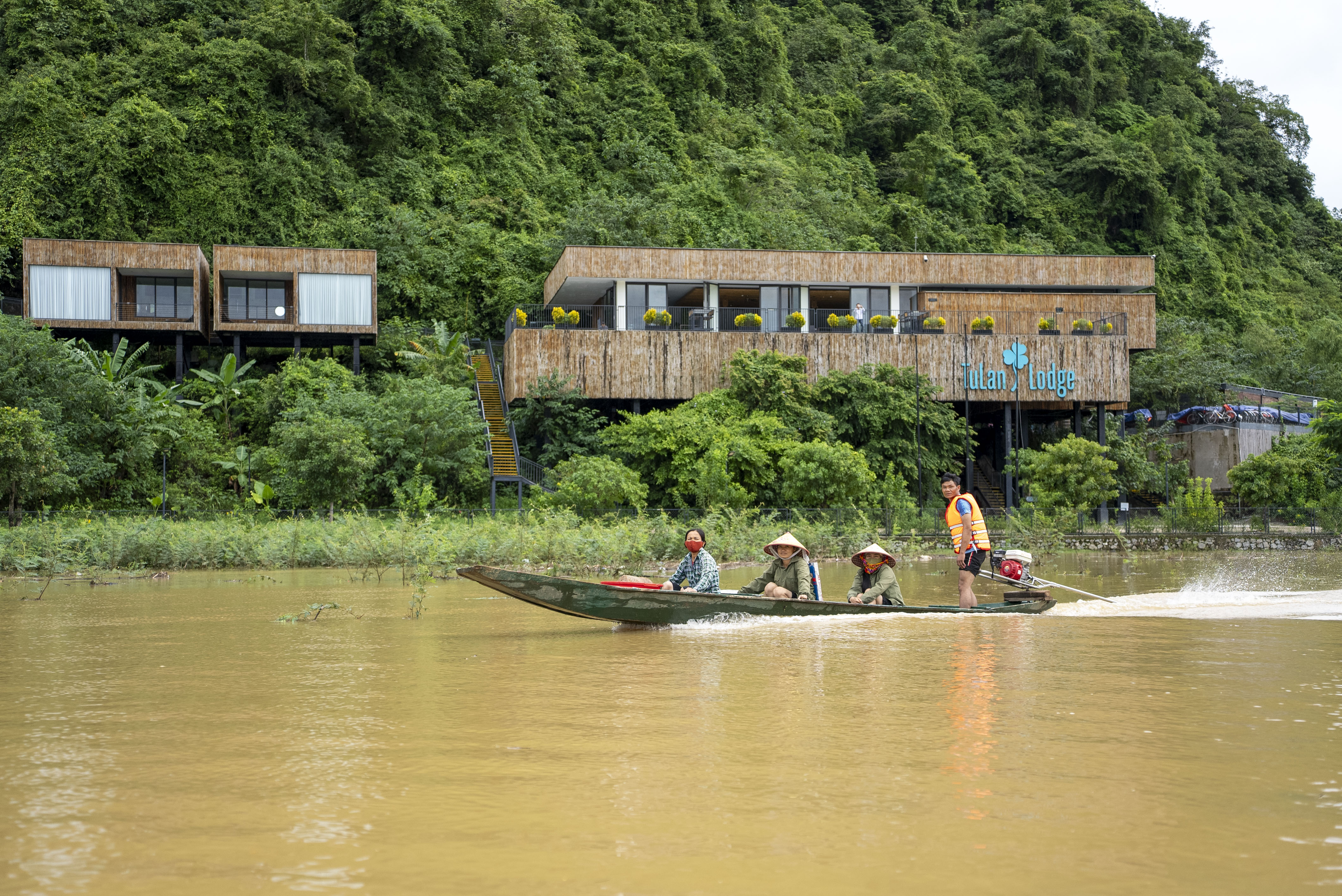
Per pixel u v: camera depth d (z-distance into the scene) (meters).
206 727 4.55
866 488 29.58
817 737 4.29
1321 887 2.58
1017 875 2.67
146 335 36.81
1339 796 3.39
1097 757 3.94
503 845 2.91
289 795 3.42
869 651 7.01
